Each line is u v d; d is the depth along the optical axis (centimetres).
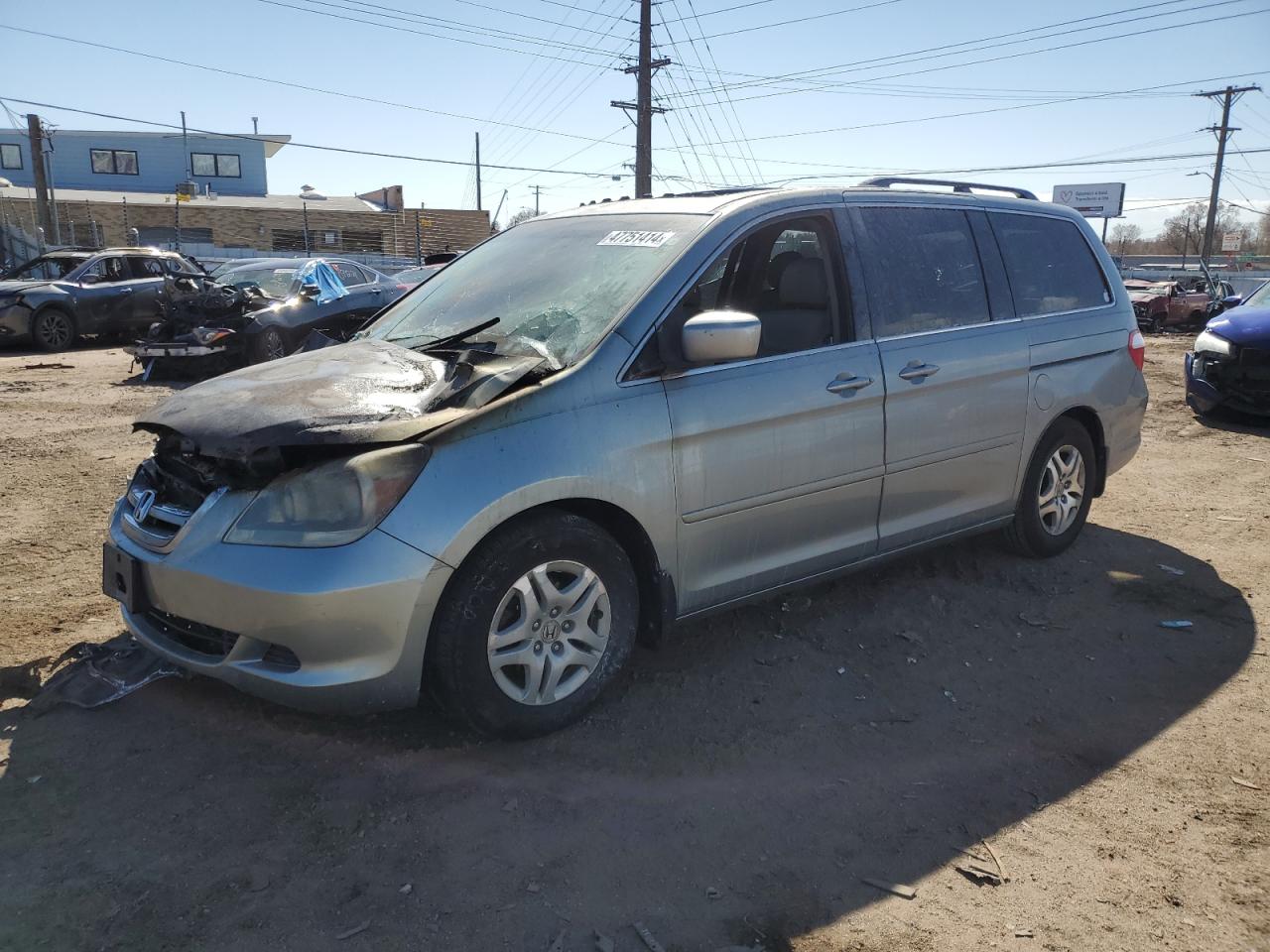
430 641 308
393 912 252
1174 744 347
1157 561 531
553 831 286
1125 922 256
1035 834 294
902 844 287
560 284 385
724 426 357
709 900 260
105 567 340
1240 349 886
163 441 342
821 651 412
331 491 293
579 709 339
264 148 4488
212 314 1265
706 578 368
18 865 268
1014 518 498
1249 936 251
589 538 328
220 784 305
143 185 4356
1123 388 534
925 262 443
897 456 418
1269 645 429
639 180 2947
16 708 351
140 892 258
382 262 3603
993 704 374
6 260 3023
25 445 804
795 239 421
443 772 313
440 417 304
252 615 292
